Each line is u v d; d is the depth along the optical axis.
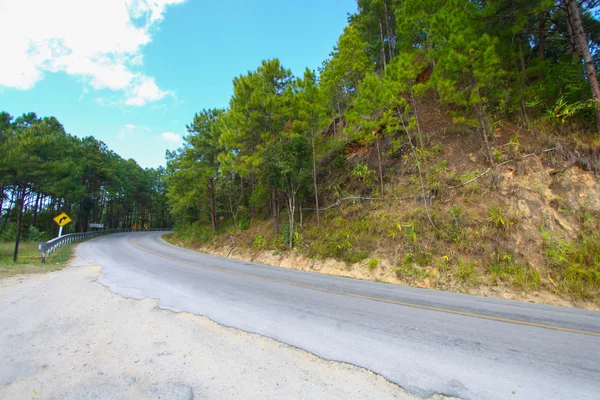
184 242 27.28
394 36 23.25
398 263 10.19
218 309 5.76
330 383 3.15
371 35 24.09
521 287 7.80
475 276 8.56
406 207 12.16
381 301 6.70
